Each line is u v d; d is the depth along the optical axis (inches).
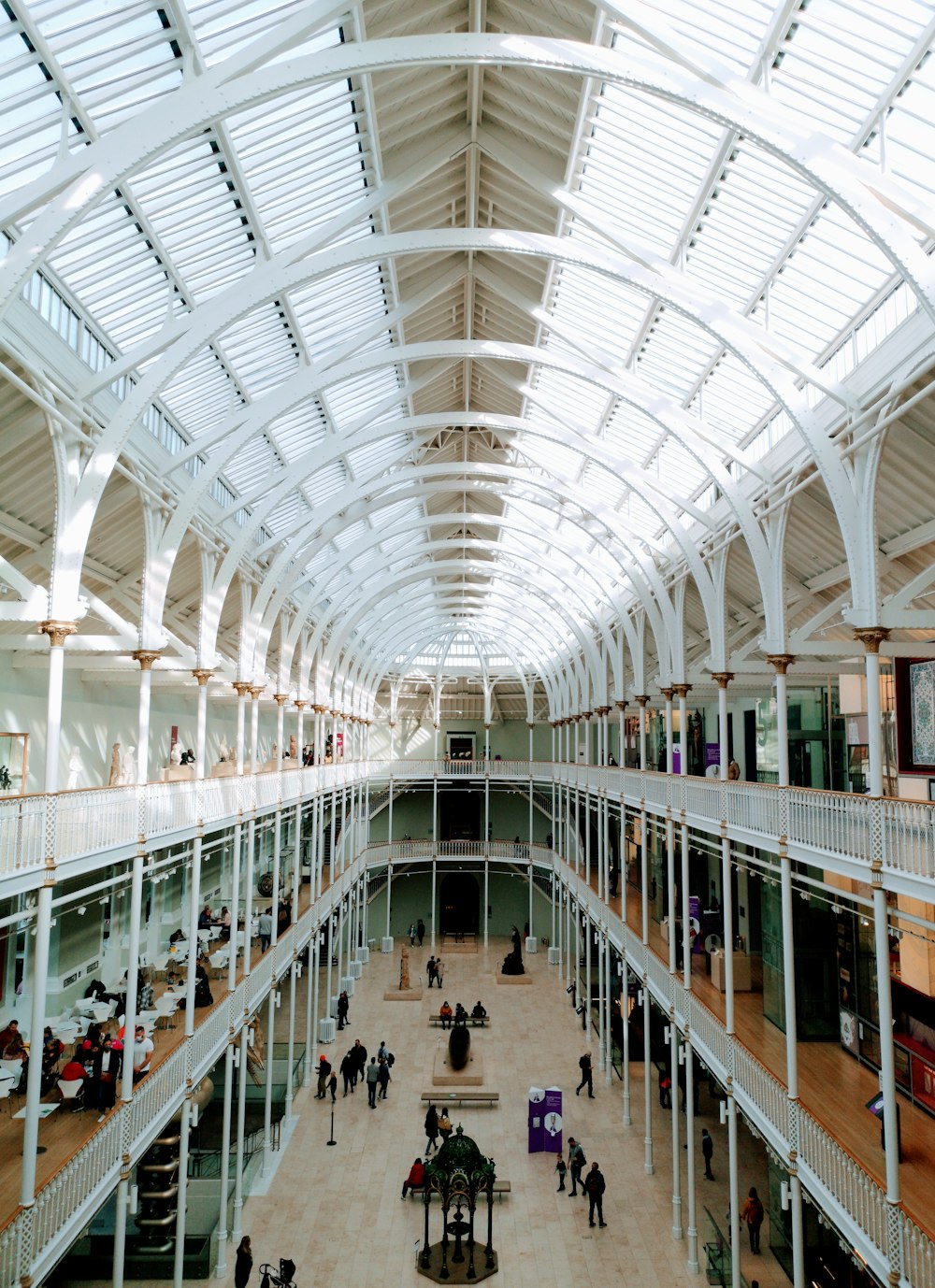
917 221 403.9
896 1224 415.2
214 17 435.2
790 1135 551.8
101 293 532.7
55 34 389.1
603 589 1201.4
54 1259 439.8
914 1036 631.2
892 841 454.9
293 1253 730.8
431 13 521.3
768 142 416.5
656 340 715.4
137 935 574.2
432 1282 687.1
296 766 1266.0
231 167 517.7
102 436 506.3
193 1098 672.4
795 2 415.5
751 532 655.8
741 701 1159.6
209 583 764.0
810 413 527.2
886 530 623.8
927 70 407.5
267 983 924.0
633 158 557.3
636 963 1026.7
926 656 586.6
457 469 1026.7
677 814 858.8
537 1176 884.0
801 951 783.7
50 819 459.8
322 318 733.3
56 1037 658.2
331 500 964.6
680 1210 786.8
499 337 884.0
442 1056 1180.5
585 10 482.0
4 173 432.1
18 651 679.1
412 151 604.4
